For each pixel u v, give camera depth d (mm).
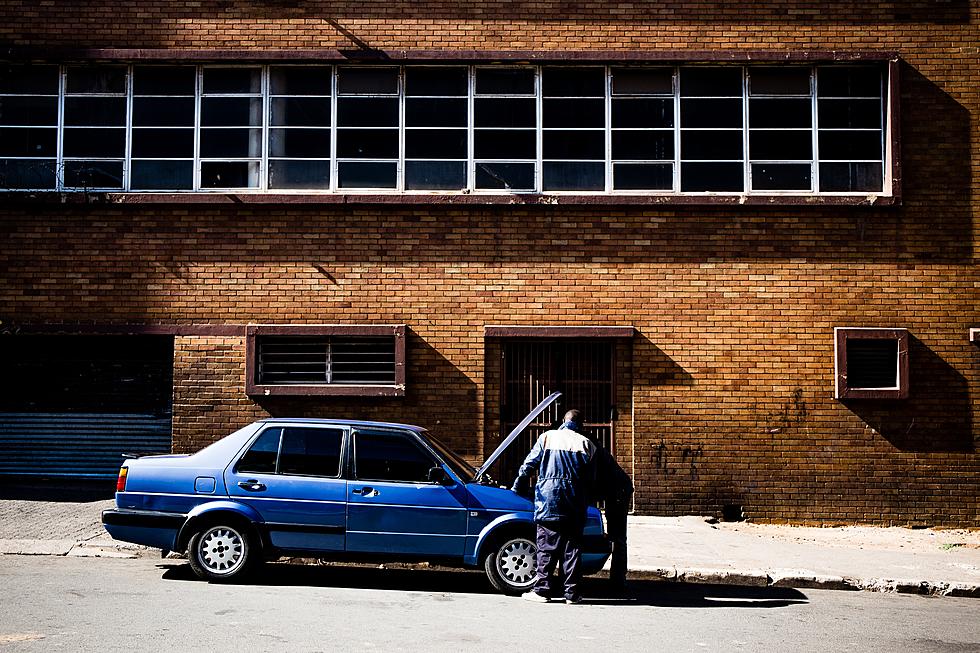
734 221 12688
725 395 12531
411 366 12570
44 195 12555
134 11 12836
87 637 6191
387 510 8320
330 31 12844
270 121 12969
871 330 12477
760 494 12477
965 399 12508
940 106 12719
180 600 7477
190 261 12633
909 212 12641
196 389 12508
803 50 12758
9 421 12898
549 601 8023
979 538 11930
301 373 12664
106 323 12531
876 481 12461
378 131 12969
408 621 7016
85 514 11211
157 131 12953
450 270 12641
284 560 9633
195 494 8367
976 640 7133
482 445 12477
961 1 12797
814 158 12930
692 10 12852
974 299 12562
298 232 12664
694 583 9383
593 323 12609
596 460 8359
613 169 12938
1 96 12938
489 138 12961
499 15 12852
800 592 9062
